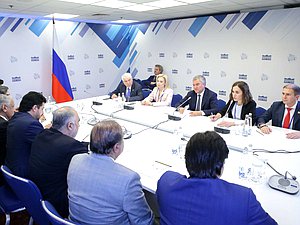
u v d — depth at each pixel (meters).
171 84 5.77
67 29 5.32
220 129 2.34
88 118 2.89
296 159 1.75
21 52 4.76
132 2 3.57
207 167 0.94
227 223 0.84
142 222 1.12
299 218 1.10
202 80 3.36
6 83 4.66
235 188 0.90
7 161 1.82
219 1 3.59
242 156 1.83
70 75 5.53
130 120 2.84
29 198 1.34
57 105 3.59
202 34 5.03
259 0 3.54
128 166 1.64
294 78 4.07
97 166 1.15
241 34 4.51
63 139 1.46
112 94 4.28
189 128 2.47
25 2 3.44
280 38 4.11
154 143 2.09
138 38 6.26
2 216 2.20
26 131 1.76
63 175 1.42
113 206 1.08
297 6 3.88
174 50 5.56
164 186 0.99
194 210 0.88
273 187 1.35
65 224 0.97
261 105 4.49
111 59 6.23
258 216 0.85
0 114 2.19
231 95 3.05
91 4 3.66
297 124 2.56
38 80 5.07
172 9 4.21
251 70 4.50
